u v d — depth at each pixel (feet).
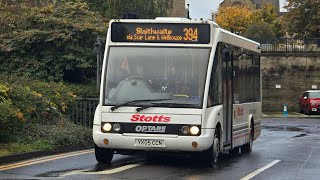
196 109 42.75
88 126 71.51
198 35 44.75
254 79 63.52
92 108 71.87
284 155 57.98
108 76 44.73
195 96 43.19
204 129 42.70
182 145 42.45
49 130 58.49
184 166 46.21
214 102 45.06
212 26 44.93
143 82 44.01
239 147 59.21
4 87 56.90
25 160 49.11
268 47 176.86
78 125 67.46
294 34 224.33
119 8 141.38
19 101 58.65
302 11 211.82
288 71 175.73
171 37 44.96
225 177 40.63
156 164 47.14
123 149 43.55
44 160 49.24
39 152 52.75
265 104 176.35
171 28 45.06
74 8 91.20
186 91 43.42
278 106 175.94
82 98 72.18
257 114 65.26
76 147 59.77
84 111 71.36
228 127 50.14
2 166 44.68
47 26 86.02
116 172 41.83
